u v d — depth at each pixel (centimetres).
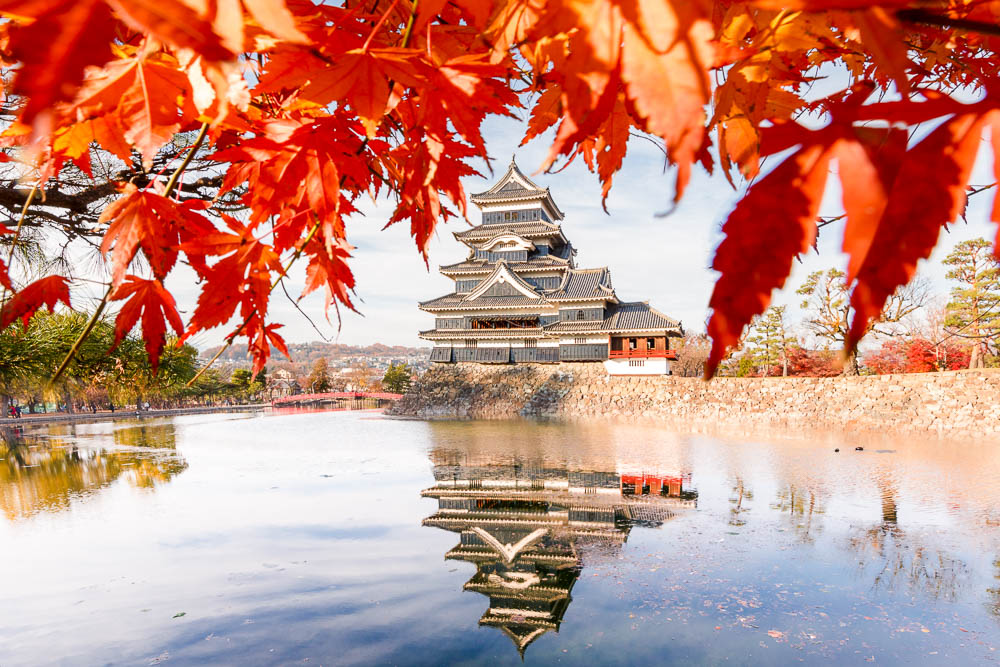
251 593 720
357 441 2520
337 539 964
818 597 676
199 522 1078
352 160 100
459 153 95
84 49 27
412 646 578
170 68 62
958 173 35
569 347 3828
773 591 696
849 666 520
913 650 547
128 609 669
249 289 103
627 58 35
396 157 112
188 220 101
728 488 1326
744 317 35
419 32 73
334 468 1734
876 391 2850
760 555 833
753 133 73
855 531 948
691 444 2156
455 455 1962
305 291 130
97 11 27
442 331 4066
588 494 1312
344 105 97
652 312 3747
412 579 769
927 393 2723
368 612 661
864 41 33
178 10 31
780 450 1955
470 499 1286
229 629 618
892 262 35
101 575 784
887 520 1015
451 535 987
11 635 606
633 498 1260
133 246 95
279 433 3150
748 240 36
